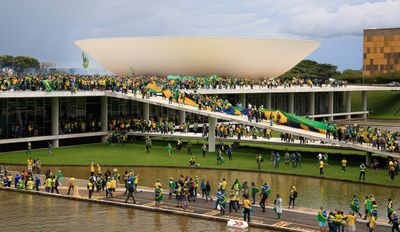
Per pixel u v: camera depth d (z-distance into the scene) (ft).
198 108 205.87
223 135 210.18
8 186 135.95
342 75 570.05
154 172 161.99
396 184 145.18
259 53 313.12
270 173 161.89
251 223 103.65
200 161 178.50
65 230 100.78
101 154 191.11
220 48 302.45
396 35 533.96
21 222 105.70
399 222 100.83
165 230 101.04
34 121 210.79
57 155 188.75
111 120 237.04
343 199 129.39
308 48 335.67
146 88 222.28
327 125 187.73
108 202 119.65
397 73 511.40
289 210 114.93
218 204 112.88
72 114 224.94
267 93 319.47
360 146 172.45
